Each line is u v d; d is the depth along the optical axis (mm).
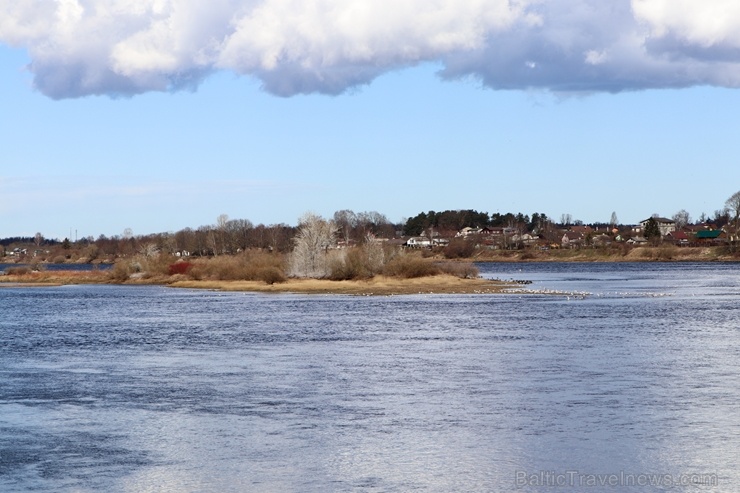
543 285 142875
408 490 26000
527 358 52562
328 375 46531
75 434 33156
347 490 26016
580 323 75750
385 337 65188
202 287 144500
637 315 84188
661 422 34125
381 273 141375
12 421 35469
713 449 30109
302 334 68125
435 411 36656
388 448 30641
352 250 142125
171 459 29469
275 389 42344
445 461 28953
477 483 26609
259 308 97375
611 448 30344
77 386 43875
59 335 70312
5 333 72375
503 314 86000
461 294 119250
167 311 95312
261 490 26094
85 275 184625
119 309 100062
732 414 35531
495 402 38406
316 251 144500
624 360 51406
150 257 180625
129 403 39094
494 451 30125
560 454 29672
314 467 28391
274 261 147875
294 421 35031
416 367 49156
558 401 38500
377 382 44094
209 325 77125
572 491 25844
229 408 37750
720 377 44844
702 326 72625
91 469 28359
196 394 41219
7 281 180250
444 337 64688
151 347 60719
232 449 30703
